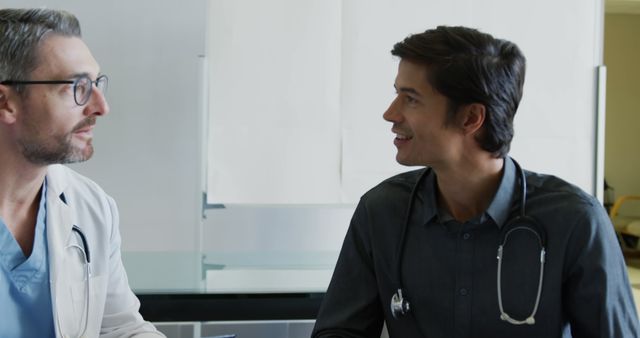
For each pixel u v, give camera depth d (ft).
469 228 3.83
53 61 3.58
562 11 7.88
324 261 7.38
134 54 7.77
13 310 3.82
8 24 3.52
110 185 7.84
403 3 7.77
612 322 3.56
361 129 7.81
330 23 7.73
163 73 7.81
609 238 3.68
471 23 7.82
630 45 19.08
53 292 3.91
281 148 7.73
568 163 7.95
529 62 7.88
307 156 7.77
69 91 3.62
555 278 3.67
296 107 7.73
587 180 7.97
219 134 7.66
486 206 3.90
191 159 7.88
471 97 3.53
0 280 3.78
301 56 7.71
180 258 7.47
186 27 7.80
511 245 3.78
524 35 7.86
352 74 7.77
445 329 3.88
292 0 7.67
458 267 3.85
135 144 7.82
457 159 3.69
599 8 7.91
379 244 4.10
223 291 5.83
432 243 3.94
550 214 3.76
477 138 3.66
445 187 3.88
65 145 3.68
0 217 3.80
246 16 7.63
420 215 3.99
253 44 7.65
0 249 3.80
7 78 3.51
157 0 7.76
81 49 3.72
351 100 7.79
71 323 4.03
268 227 7.97
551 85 7.90
